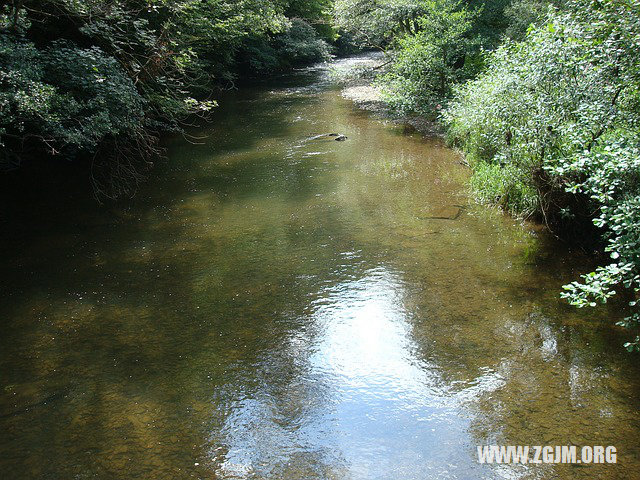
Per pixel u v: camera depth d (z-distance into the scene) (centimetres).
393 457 378
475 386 446
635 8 496
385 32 2123
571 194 688
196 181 1055
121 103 862
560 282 606
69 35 957
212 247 743
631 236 437
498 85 798
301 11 3053
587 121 583
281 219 839
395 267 661
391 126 1498
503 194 846
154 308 586
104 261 706
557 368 463
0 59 696
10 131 852
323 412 424
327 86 2325
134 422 416
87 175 1083
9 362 493
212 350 507
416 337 518
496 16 1670
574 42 593
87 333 539
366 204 890
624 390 432
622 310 545
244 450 387
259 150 1286
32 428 411
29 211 895
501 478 355
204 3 1404
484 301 575
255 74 2756
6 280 657
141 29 1048
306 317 559
